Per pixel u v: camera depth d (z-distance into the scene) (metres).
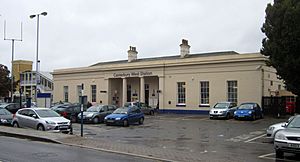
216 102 38.69
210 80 39.25
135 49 51.56
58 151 14.27
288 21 23.64
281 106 35.44
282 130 14.04
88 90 50.31
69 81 53.06
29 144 16.52
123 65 46.38
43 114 22.95
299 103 35.38
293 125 14.56
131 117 29.41
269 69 37.44
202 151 15.68
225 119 33.84
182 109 41.28
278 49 24.47
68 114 32.25
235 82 37.56
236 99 37.41
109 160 12.40
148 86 45.91
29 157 12.49
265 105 35.81
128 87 47.69
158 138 20.92
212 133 23.45
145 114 40.19
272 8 25.23
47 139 17.89
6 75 66.00
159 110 42.88
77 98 51.69
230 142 19.20
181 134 23.02
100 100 48.78
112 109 33.03
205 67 39.69
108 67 47.81
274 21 24.89
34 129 22.53
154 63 43.69
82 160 12.13
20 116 23.73
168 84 42.66
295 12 23.30
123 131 24.97
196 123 30.56
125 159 12.84
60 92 54.25
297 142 13.05
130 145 16.84
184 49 45.56
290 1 24.25
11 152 13.70
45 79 70.25
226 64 38.09
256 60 35.97
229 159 13.22
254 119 32.53
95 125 29.80
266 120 32.34
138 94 46.59
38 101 35.84
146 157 13.40
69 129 22.52
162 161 12.69
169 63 42.44
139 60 50.34
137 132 24.30
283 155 13.88
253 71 36.22
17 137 19.64
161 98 42.97
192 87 40.59
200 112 39.81
